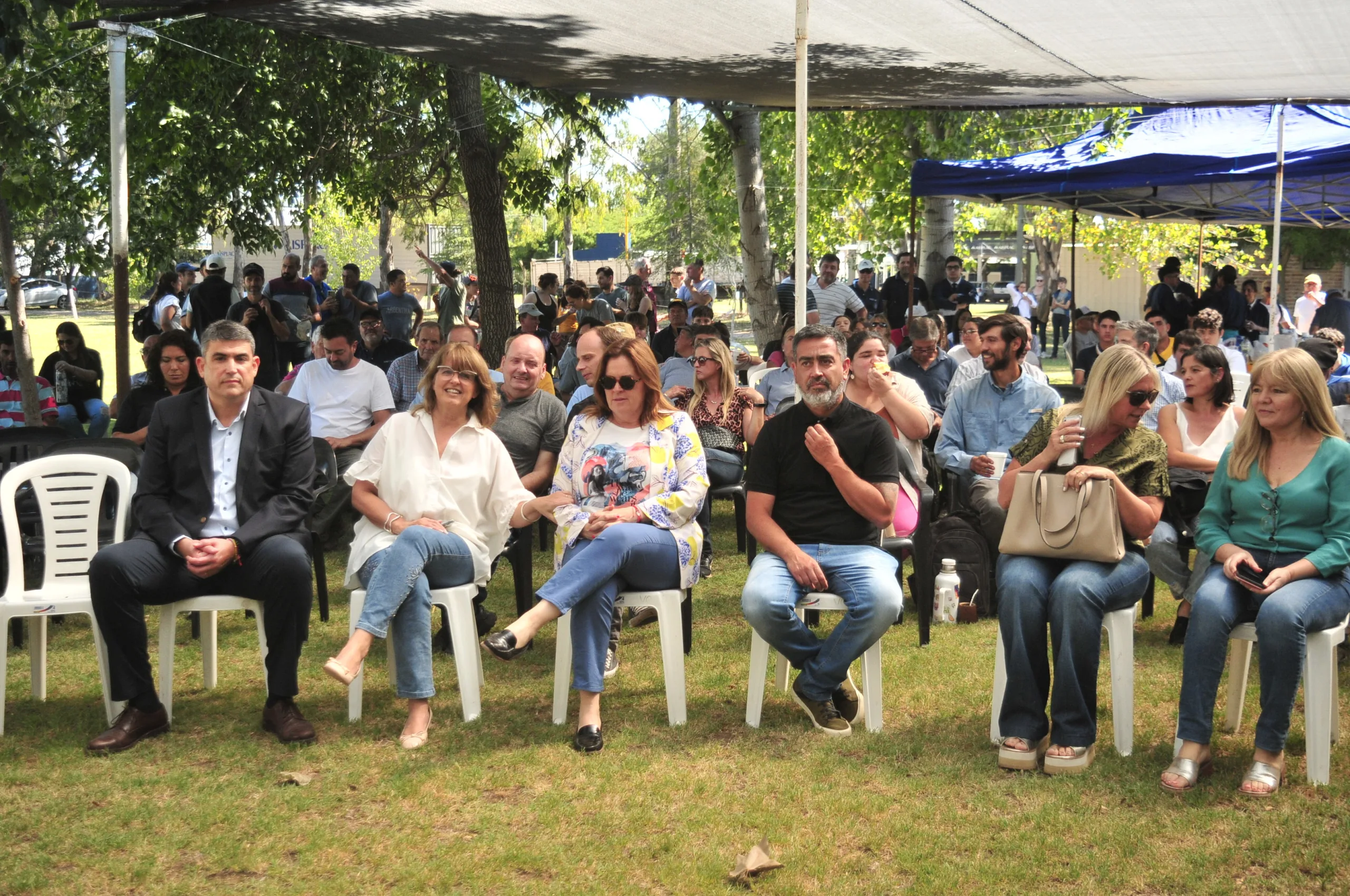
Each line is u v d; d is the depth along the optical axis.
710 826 3.17
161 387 5.92
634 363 4.24
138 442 5.77
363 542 4.16
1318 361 5.54
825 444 3.93
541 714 4.10
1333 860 2.88
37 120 10.77
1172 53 6.54
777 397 7.33
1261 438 3.67
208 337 4.07
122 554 3.84
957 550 5.28
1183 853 2.95
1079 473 3.61
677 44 6.50
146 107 10.42
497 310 11.27
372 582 3.88
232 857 3.00
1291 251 21.86
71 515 4.23
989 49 6.50
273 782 3.49
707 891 2.81
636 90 8.40
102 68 10.38
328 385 6.40
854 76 7.52
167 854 3.02
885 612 3.79
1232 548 3.57
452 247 35.31
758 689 3.93
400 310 14.24
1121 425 3.73
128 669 3.84
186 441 4.12
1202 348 5.09
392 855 3.01
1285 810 3.19
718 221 15.28
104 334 26.45
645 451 4.22
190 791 3.44
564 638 4.00
